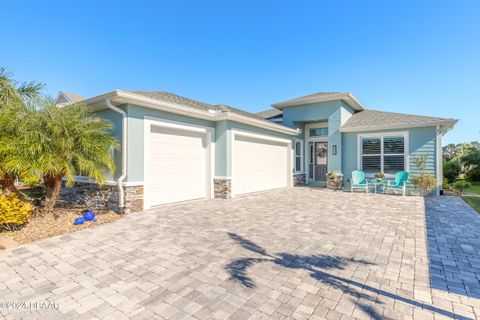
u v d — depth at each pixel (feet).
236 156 34.81
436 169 36.86
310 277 11.41
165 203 27.53
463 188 39.86
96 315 8.59
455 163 56.70
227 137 32.12
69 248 14.92
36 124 18.88
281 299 9.58
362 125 42.39
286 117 49.67
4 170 18.84
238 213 24.48
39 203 24.82
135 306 9.11
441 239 16.94
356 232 18.48
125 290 10.22
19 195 21.35
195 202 29.94
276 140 42.80
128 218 21.97
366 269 12.27
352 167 43.39
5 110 19.10
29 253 14.12
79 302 9.37
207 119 31.53
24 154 17.75
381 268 12.39
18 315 8.59
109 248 14.96
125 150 23.45
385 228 19.54
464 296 9.83
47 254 14.01
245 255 14.01
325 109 45.50
